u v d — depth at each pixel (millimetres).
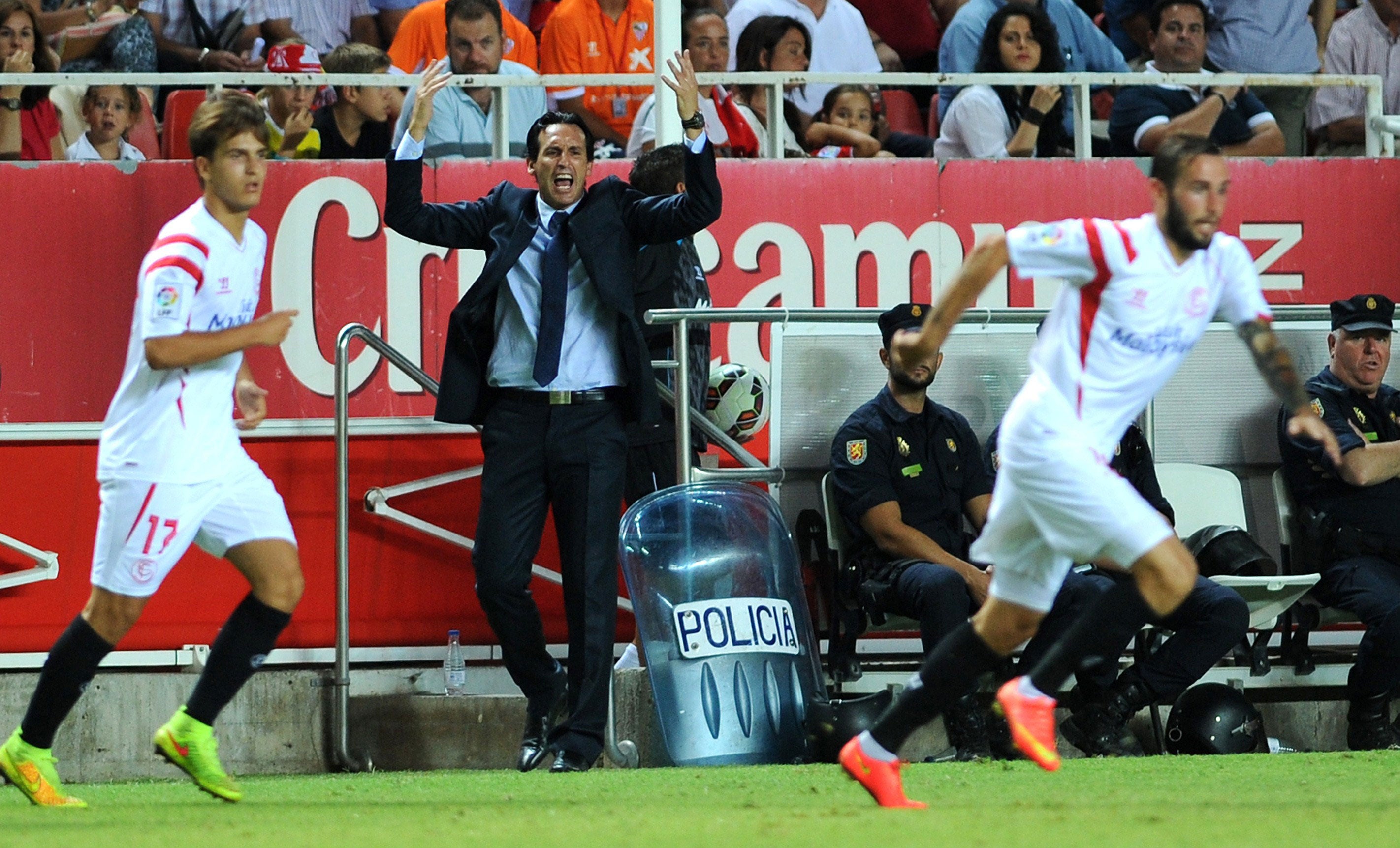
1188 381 28594
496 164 28641
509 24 36031
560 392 22719
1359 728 25797
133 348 16562
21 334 27469
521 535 22828
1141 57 39750
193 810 16391
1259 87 37094
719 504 24750
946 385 27797
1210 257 14891
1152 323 14633
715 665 24047
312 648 27328
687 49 35625
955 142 34875
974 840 12016
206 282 16328
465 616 27734
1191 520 27766
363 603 27438
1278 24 38781
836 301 29234
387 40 38062
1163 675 24000
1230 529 25578
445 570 27781
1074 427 14500
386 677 27141
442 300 28484
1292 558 27188
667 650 24188
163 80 28703
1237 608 23875
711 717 23938
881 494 24797
